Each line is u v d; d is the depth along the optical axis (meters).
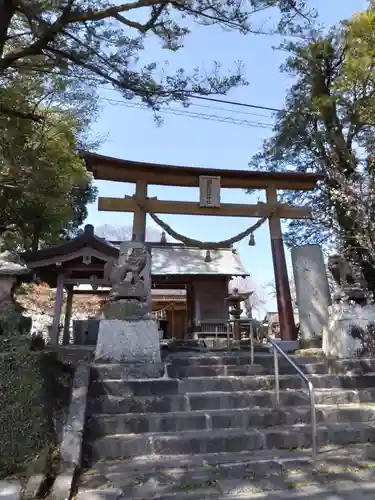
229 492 3.55
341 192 11.06
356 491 3.55
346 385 6.11
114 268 6.57
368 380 6.21
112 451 4.36
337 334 6.96
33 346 4.61
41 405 4.16
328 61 12.93
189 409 5.23
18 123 9.27
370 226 10.38
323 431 4.75
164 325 20.73
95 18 6.79
